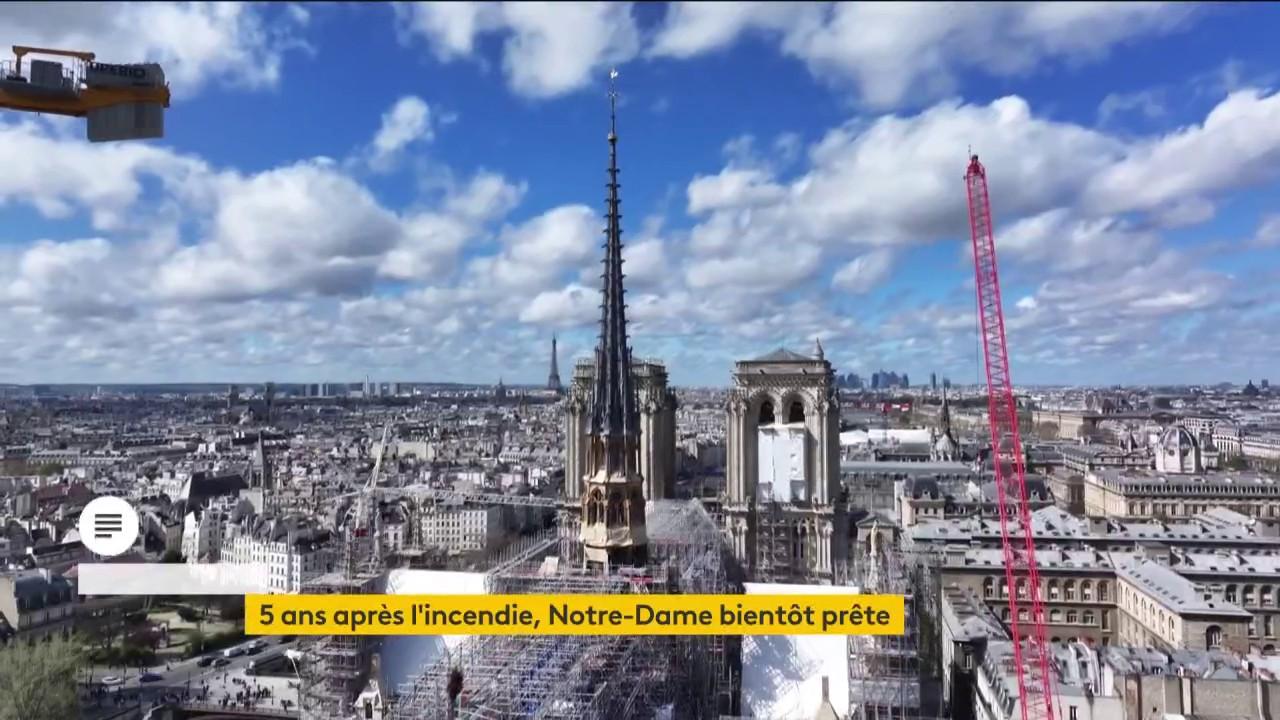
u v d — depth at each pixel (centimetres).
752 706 12469
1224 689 11338
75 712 15475
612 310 12062
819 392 17975
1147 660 13225
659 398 19838
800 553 17900
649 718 9938
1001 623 17788
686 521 16062
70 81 11088
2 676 14650
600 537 11769
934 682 17825
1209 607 16812
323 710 11744
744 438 18162
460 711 8706
